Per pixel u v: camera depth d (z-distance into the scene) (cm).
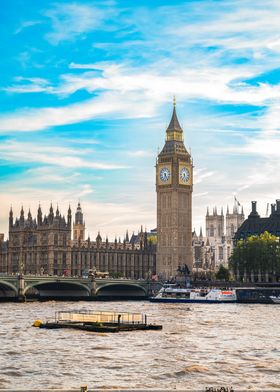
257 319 16988
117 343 11688
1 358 10025
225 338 12556
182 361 9888
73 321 14588
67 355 10331
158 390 6675
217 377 8769
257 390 6919
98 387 8150
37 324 14350
